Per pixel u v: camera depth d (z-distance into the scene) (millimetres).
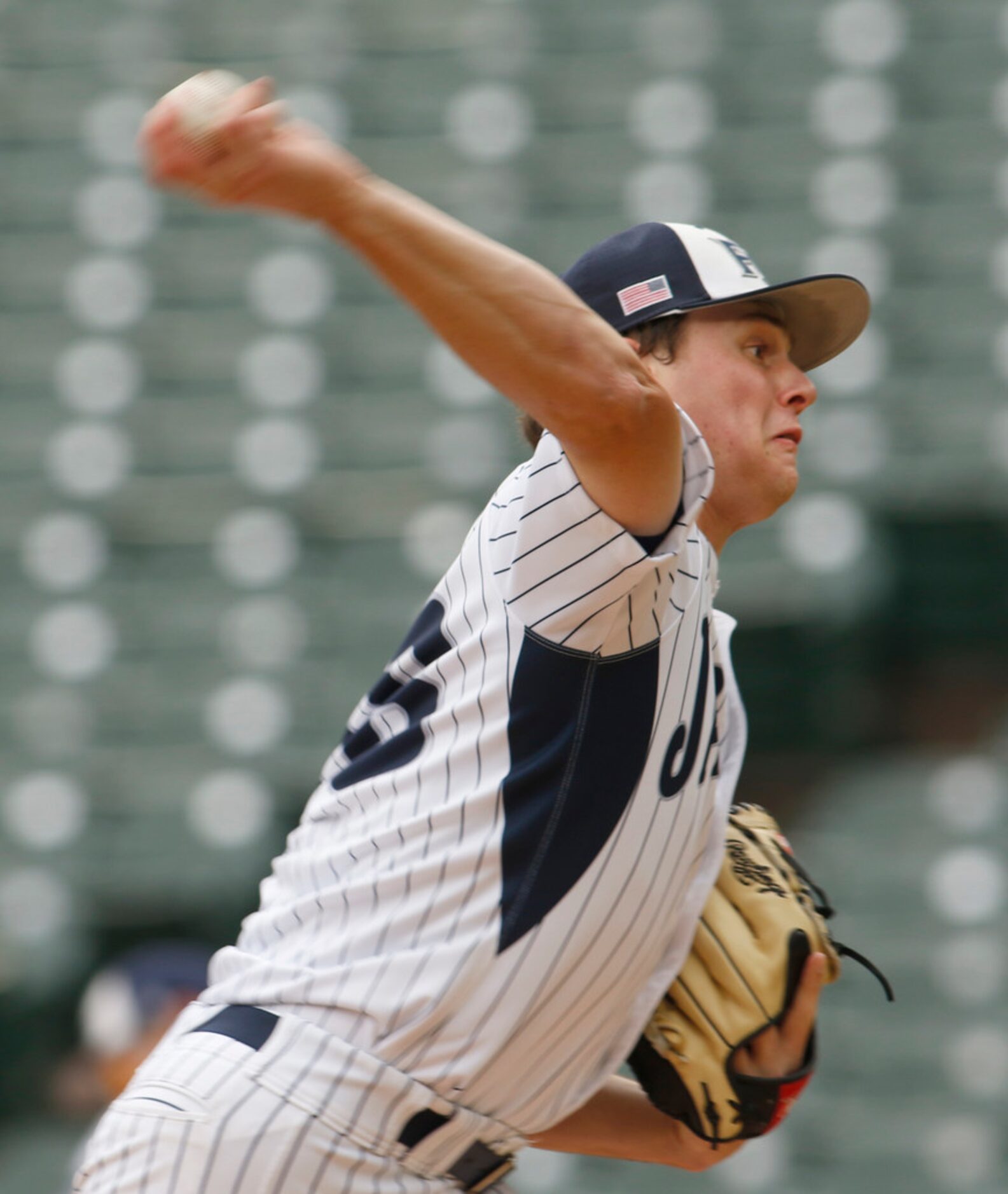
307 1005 6957
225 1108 6738
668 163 30578
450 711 6977
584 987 7051
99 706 24344
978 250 28781
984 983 21453
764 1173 19781
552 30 33438
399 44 33562
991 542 25672
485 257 5883
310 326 29172
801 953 7863
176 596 25531
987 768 24688
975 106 30984
